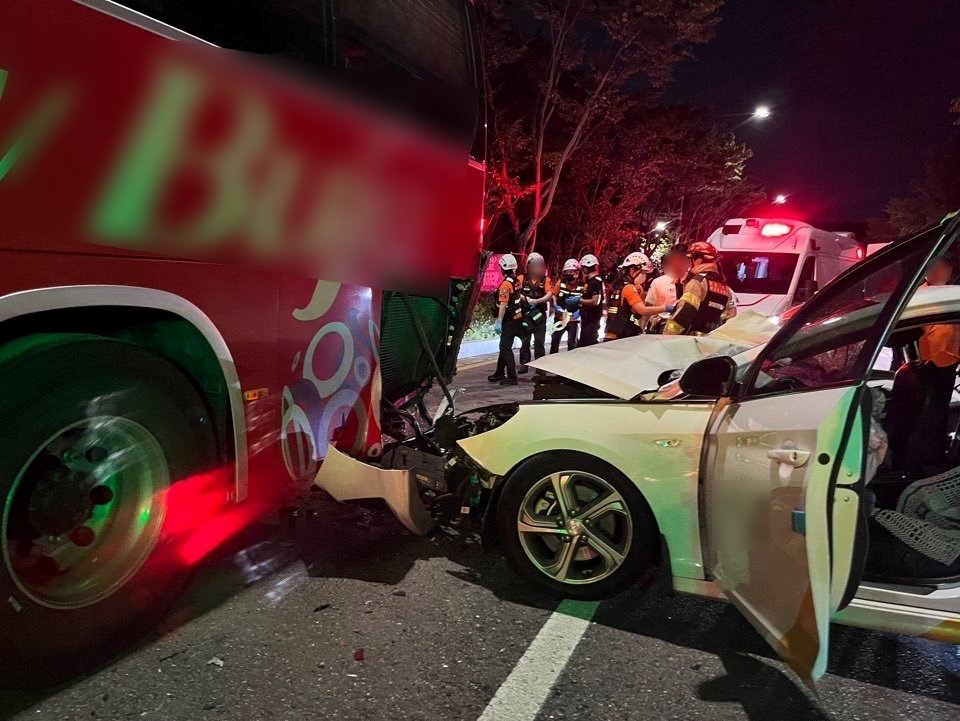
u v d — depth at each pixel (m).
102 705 2.42
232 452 3.02
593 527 3.21
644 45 18.27
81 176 2.28
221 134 2.77
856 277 2.85
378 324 3.95
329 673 2.68
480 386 9.84
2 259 2.09
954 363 3.04
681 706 2.56
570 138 22.11
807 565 2.24
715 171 30.56
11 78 2.06
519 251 20.89
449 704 2.53
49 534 2.44
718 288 6.09
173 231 2.62
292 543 3.86
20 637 2.35
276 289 3.14
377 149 3.72
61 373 2.33
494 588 3.45
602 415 3.19
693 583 3.00
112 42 2.33
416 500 3.53
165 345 2.91
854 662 2.85
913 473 3.11
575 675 2.74
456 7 4.79
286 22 3.08
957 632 2.53
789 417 2.49
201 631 2.93
